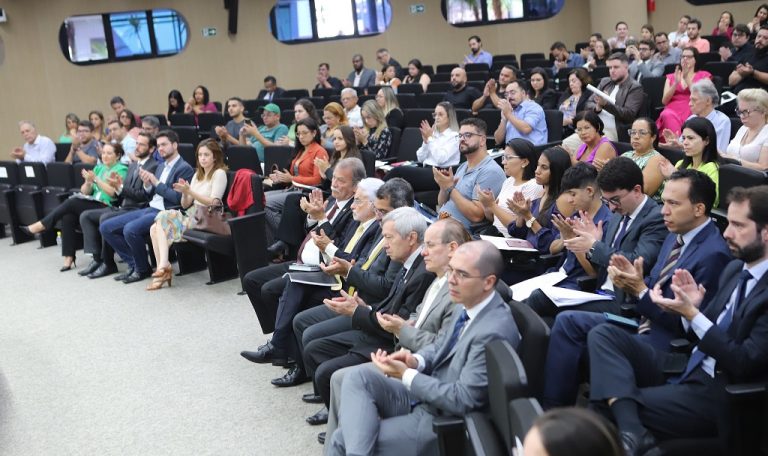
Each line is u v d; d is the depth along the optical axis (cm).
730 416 231
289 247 592
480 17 1491
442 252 295
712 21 1390
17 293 609
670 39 1148
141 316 530
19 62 1191
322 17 1406
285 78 1395
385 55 1208
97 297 582
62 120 1230
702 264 279
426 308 300
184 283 597
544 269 386
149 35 1283
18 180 777
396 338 322
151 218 610
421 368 268
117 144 691
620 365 250
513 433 190
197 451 345
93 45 1244
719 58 943
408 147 668
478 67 1180
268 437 352
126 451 352
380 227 382
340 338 349
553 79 1068
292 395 392
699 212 282
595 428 124
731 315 254
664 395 248
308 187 584
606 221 356
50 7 1205
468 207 446
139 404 398
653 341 281
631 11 1350
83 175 658
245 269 556
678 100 687
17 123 1198
